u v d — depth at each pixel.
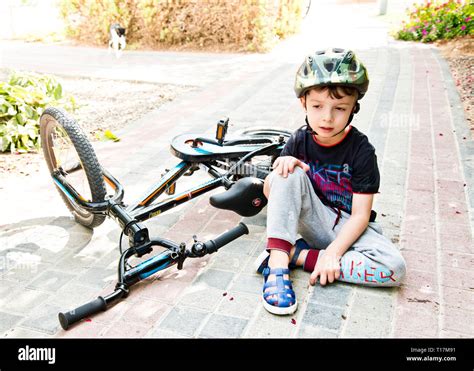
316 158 2.16
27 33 11.15
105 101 5.70
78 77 6.97
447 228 2.52
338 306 1.97
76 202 2.52
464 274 2.14
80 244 2.60
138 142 4.22
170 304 2.04
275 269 2.02
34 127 4.23
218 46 8.98
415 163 3.38
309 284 2.11
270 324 1.89
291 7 9.79
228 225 2.73
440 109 4.62
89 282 2.26
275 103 5.20
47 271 2.35
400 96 5.14
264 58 7.93
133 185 3.31
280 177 2.08
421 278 2.12
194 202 3.02
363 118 4.43
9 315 2.05
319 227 2.17
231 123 4.58
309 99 1.98
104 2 9.30
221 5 8.71
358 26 10.95
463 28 8.18
